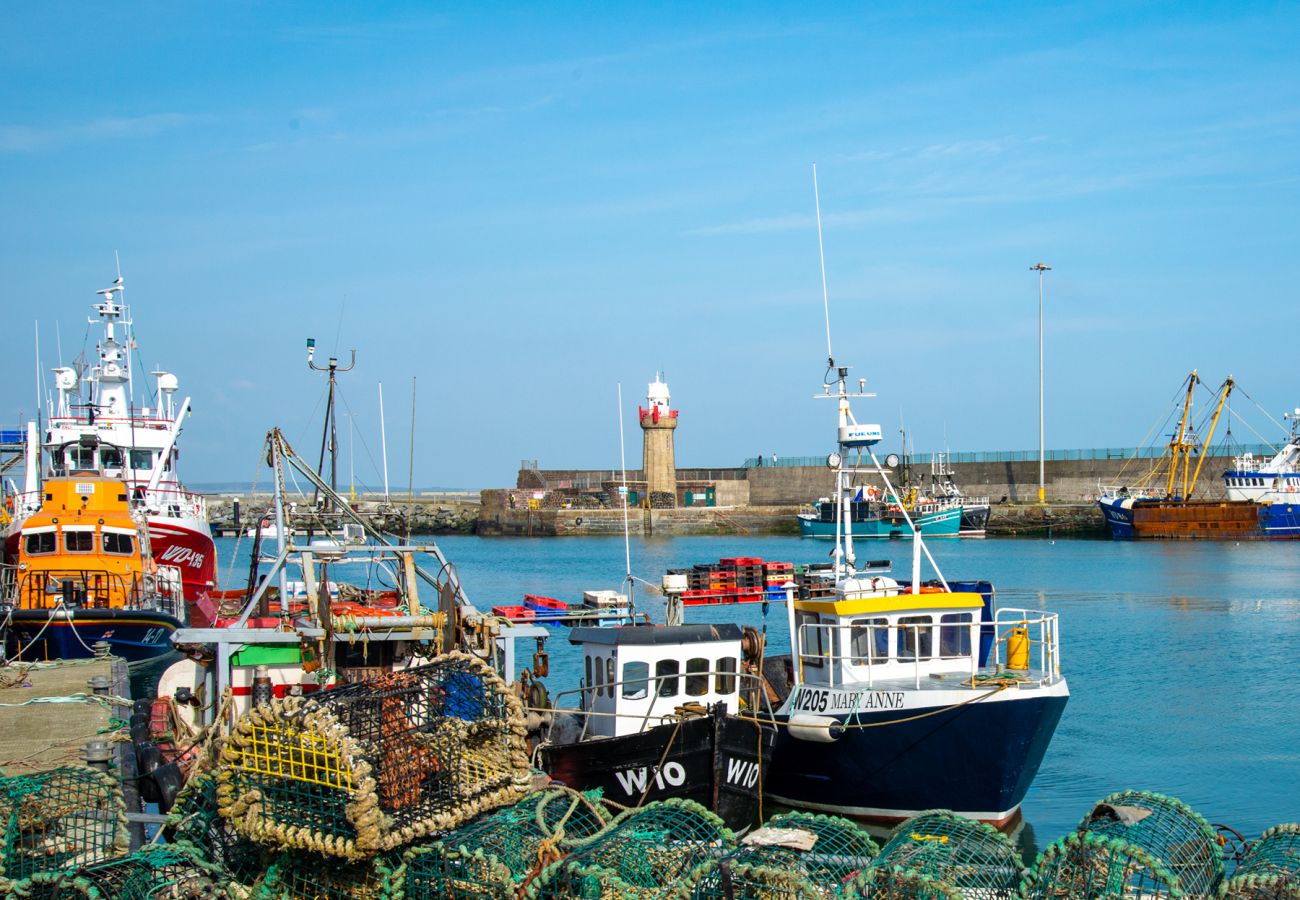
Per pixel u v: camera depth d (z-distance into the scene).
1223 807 21.97
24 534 32.94
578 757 18.62
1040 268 122.56
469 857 10.59
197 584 41.06
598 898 10.30
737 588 33.09
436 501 173.88
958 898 10.42
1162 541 102.50
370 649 18.84
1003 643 27.47
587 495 135.50
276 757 10.83
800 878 10.23
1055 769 24.83
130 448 41.88
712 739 18.27
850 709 20.11
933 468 129.75
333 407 30.73
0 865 11.13
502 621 20.59
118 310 43.44
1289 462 104.31
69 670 26.55
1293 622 48.62
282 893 10.73
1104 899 10.59
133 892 10.53
